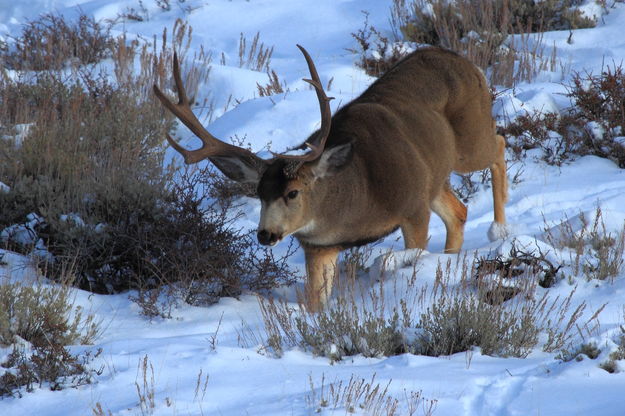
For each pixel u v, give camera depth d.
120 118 28.97
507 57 35.06
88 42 38.06
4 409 12.47
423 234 19.66
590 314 16.09
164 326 17.48
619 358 12.80
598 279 17.84
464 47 37.31
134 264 20.20
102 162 23.69
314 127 29.45
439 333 14.85
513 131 29.52
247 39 42.16
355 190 17.83
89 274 20.05
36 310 15.99
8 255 20.06
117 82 34.41
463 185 27.11
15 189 21.59
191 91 35.25
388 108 19.61
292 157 16.23
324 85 34.81
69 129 26.12
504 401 11.55
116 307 18.70
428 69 21.17
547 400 11.34
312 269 18.77
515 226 22.47
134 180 21.39
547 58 35.59
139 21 45.81
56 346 13.80
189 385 12.75
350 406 11.32
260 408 11.61
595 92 29.75
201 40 42.16
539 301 16.27
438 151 20.31
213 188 25.66
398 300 17.44
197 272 19.14
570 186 26.06
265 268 19.58
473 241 22.92
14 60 36.75
